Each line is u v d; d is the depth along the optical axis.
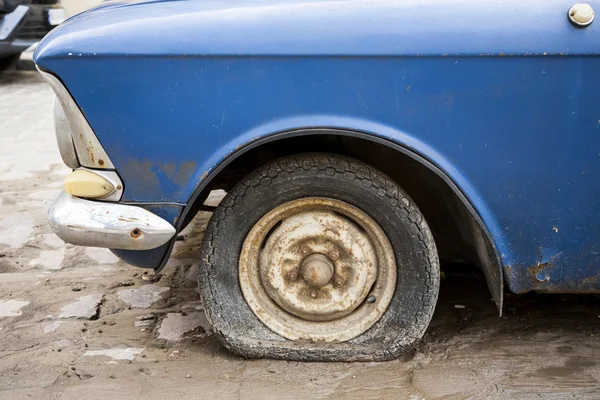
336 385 2.50
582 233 2.48
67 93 2.38
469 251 2.93
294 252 2.62
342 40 2.31
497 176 2.42
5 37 9.28
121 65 2.35
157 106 2.39
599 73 2.31
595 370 2.59
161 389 2.49
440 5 2.34
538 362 2.65
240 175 2.92
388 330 2.63
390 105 2.36
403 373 2.58
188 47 2.33
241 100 2.37
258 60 2.34
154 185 2.47
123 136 2.42
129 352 2.77
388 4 2.35
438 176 2.55
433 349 2.75
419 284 2.59
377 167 2.73
